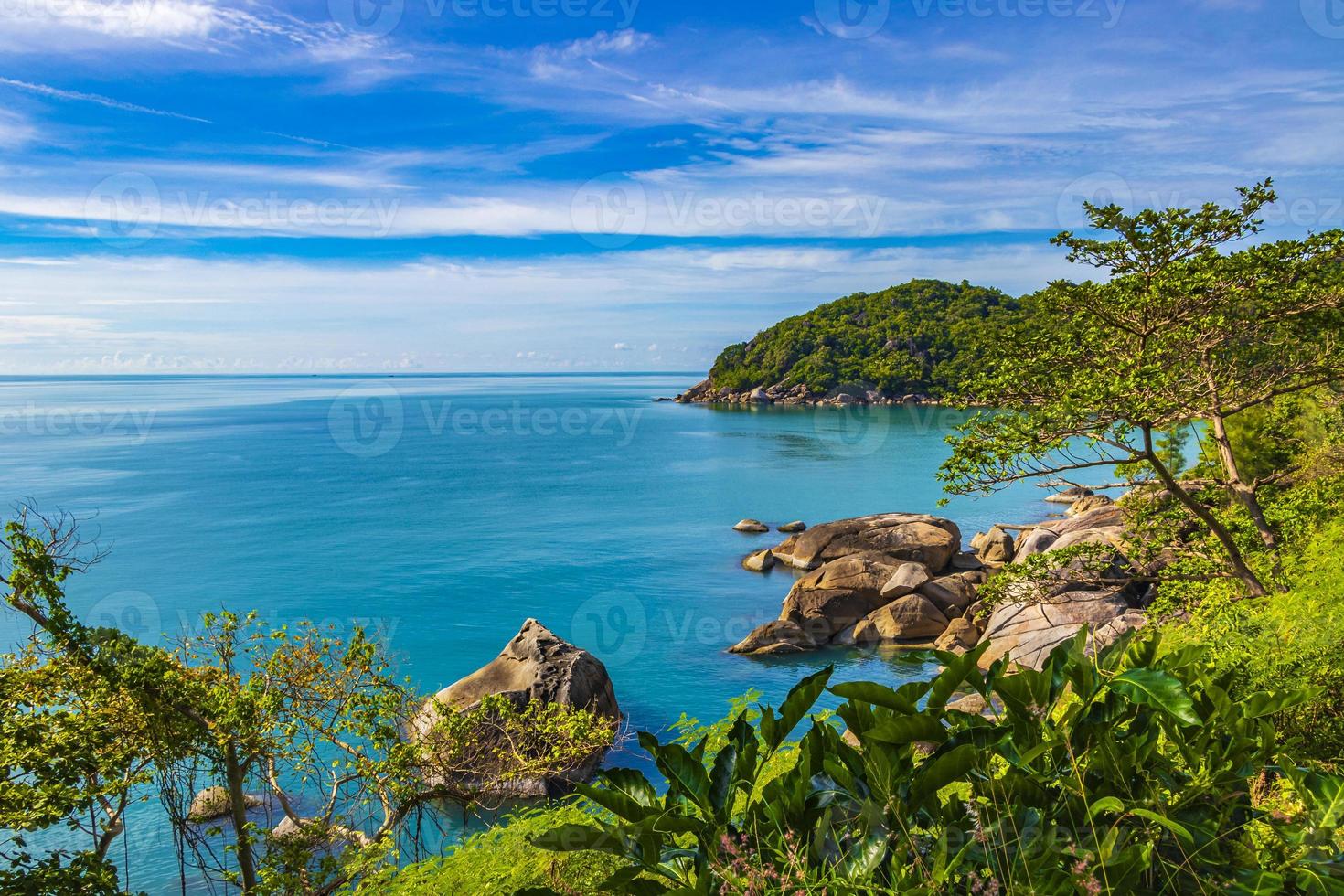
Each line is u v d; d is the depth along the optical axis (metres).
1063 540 29.28
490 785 10.76
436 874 5.79
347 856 8.97
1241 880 2.56
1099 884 2.47
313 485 83.69
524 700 20.72
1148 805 2.76
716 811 3.05
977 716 2.99
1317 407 22.48
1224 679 3.22
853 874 2.61
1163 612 14.49
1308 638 5.91
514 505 70.19
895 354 172.88
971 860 2.67
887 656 30.05
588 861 4.52
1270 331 13.77
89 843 16.09
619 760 20.56
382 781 10.12
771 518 62.16
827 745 3.11
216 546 55.03
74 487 82.31
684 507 67.94
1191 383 13.91
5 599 8.62
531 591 42.81
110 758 8.73
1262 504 15.97
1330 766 4.65
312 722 9.98
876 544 41.97
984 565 39.25
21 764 8.30
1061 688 3.03
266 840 9.29
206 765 9.70
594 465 97.75
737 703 5.68
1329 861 2.59
